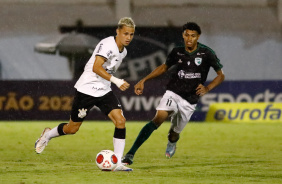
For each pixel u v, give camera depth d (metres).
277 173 21.83
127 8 60.53
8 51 58.97
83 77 22.44
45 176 20.34
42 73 58.91
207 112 55.47
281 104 55.12
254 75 60.72
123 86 20.77
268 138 40.31
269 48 60.91
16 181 18.97
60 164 24.75
